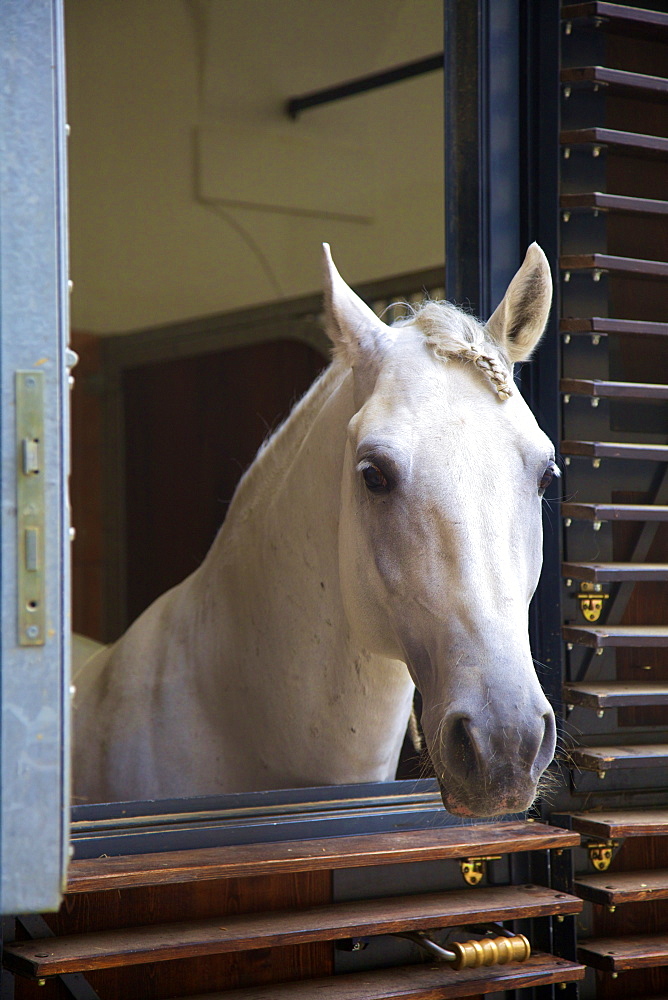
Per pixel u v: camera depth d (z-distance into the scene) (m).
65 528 1.06
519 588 1.31
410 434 1.33
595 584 1.80
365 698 1.65
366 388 1.48
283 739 1.77
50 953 1.28
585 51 1.90
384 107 4.56
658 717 1.85
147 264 5.47
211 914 1.48
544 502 1.80
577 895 1.68
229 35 4.27
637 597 1.90
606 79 1.82
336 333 1.54
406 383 1.39
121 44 4.40
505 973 1.51
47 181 1.07
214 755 1.91
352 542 1.47
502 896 1.60
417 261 4.75
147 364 5.71
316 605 1.68
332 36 4.11
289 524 1.73
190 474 5.48
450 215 1.87
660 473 1.88
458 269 1.87
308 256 5.24
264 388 4.98
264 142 4.99
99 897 1.41
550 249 1.83
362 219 4.98
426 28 3.84
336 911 1.50
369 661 1.61
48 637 1.04
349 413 1.59
